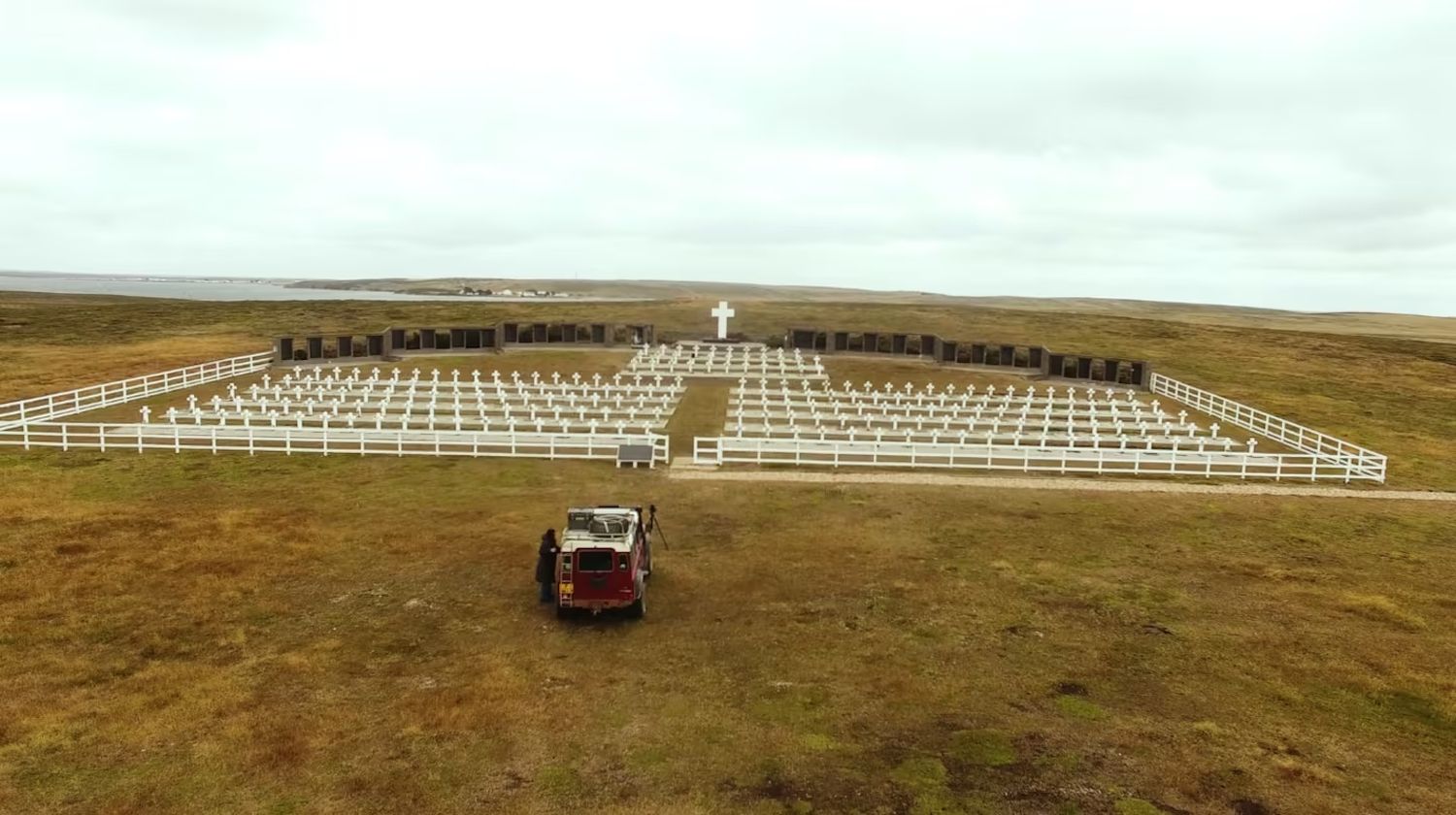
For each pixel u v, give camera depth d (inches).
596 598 613.0
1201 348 2901.1
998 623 643.5
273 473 1069.8
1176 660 583.8
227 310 3570.4
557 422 1448.1
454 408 1550.2
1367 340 3228.3
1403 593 731.4
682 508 949.8
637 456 1147.9
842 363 2396.7
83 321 3110.2
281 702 498.6
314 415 1488.7
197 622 615.5
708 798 410.6
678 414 1598.2
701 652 582.6
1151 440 1418.6
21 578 689.0
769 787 420.8
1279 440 1508.4
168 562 738.8
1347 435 1610.5
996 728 484.7
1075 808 406.0
